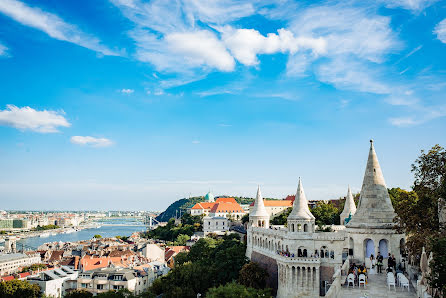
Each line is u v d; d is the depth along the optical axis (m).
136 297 134.25
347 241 104.50
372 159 93.00
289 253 108.56
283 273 108.62
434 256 50.44
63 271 183.88
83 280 171.50
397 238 86.88
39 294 160.12
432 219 72.06
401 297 56.50
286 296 106.00
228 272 137.12
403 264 83.38
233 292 82.88
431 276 50.34
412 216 72.31
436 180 71.38
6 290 148.62
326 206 188.12
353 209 155.25
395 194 144.50
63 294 172.12
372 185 91.38
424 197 72.75
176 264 181.25
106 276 173.00
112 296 129.75
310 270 104.56
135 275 179.88
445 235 64.69
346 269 75.69
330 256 106.50
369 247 88.06
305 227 113.56
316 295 103.62
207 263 159.00
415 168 74.19
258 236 138.88
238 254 140.25
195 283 135.50
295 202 117.56
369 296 57.19
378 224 87.25
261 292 91.19
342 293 59.19
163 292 145.50
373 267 75.94
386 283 65.94
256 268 122.00
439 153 71.56
